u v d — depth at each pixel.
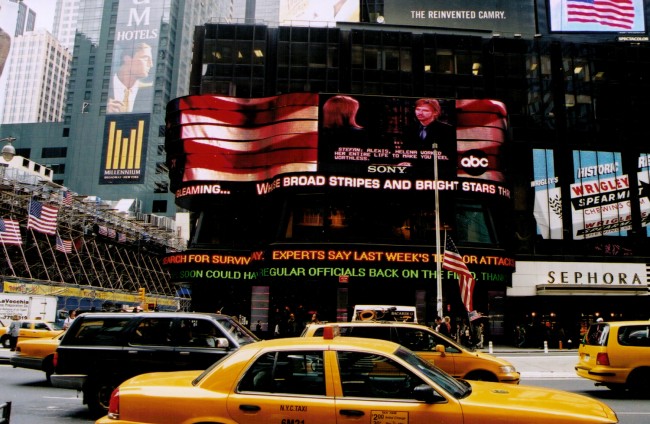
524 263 35.66
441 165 33.47
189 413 4.98
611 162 37.69
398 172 33.00
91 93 99.56
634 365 11.22
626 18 41.88
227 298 36.72
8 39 76.25
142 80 97.56
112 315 9.57
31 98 165.12
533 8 42.34
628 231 36.56
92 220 45.09
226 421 4.91
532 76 39.12
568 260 35.84
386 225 33.38
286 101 33.91
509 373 10.62
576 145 37.84
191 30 108.06
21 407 10.07
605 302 35.72
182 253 33.69
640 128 38.50
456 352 10.78
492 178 33.66
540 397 5.09
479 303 33.72
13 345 21.91
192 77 39.50
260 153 34.53
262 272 31.11
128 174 92.62
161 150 94.25
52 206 36.00
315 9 43.25
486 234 33.78
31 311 28.84
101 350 9.15
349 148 33.12
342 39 40.12
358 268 30.12
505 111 35.09
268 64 39.75
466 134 34.19
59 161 96.69
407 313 18.89
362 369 5.10
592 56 39.78
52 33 189.75
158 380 5.59
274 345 5.34
